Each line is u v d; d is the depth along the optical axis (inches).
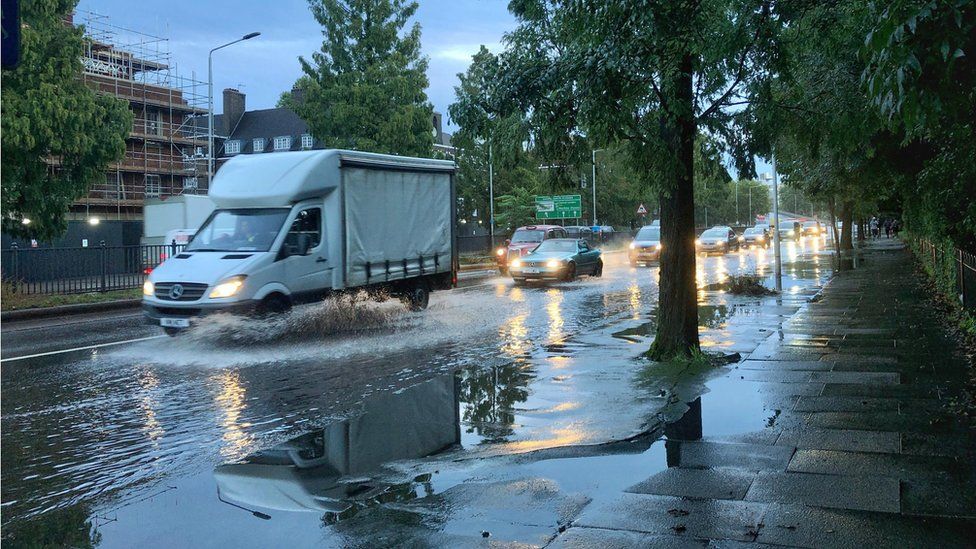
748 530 160.4
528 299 751.1
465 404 294.2
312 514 179.5
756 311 590.9
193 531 171.0
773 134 364.2
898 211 1130.7
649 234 1349.7
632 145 345.7
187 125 2454.5
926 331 445.1
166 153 2335.1
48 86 743.1
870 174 586.2
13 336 534.3
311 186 504.1
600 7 291.0
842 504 174.6
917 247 1093.8
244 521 175.9
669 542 155.4
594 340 454.9
